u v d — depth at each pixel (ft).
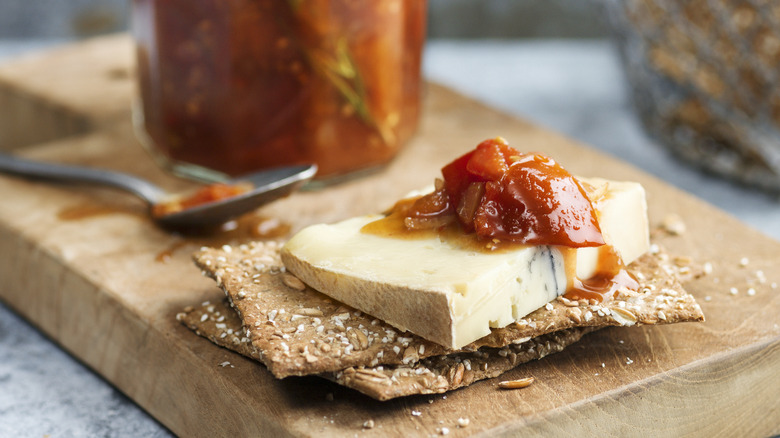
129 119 1.61
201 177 1.48
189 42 1.39
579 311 1.13
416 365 1.11
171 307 1.22
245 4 1.35
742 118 1.65
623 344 1.17
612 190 1.19
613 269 1.17
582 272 1.16
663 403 1.14
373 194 1.43
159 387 1.19
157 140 1.48
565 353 1.16
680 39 1.65
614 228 1.18
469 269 1.11
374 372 1.09
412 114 1.51
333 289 1.14
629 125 1.84
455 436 1.07
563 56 2.23
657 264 1.21
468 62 2.17
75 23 2.41
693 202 1.41
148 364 1.20
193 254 1.22
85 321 1.26
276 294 1.16
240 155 1.42
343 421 1.09
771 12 1.57
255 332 1.11
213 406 1.14
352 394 1.12
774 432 1.19
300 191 1.43
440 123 1.61
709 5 1.61
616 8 1.71
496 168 1.14
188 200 1.37
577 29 2.37
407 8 1.43
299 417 1.09
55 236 1.33
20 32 2.40
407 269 1.12
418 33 1.48
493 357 1.13
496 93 1.98
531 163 1.14
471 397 1.11
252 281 1.18
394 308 1.11
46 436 1.17
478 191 1.15
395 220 1.19
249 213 1.37
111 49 1.83
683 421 1.15
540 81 2.06
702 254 1.31
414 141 1.56
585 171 1.48
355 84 1.40
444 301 1.08
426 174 1.48
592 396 1.11
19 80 1.70
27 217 1.37
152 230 1.36
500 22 2.38
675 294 1.16
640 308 1.14
